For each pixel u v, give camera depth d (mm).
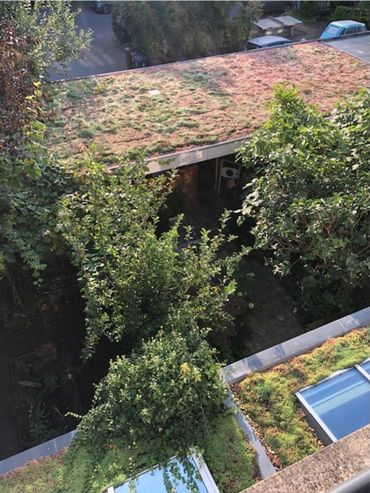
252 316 7809
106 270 5414
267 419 4090
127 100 8938
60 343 7305
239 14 15703
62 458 3896
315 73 9953
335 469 2055
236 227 9000
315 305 7156
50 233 6035
